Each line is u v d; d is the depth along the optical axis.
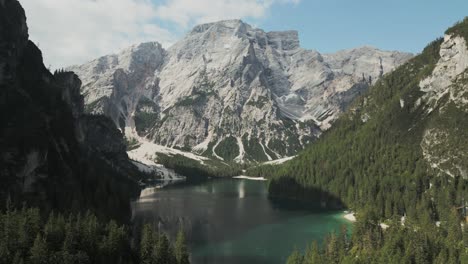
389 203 193.12
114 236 122.38
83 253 113.00
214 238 171.75
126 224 180.75
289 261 123.44
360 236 137.50
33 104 185.75
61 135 197.12
